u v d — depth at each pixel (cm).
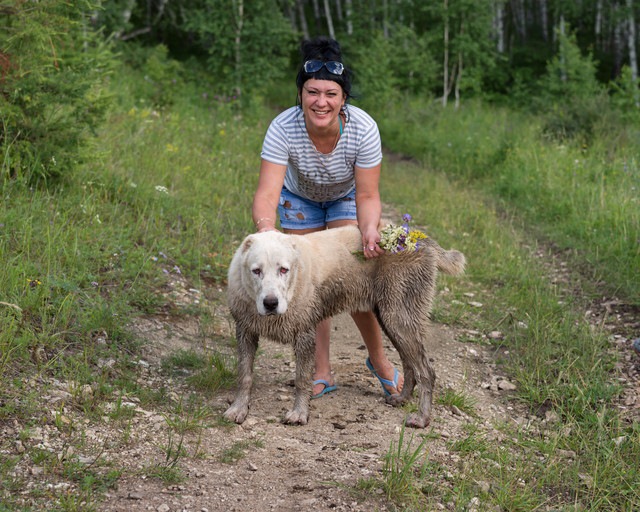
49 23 598
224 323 532
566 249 799
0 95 585
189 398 402
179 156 938
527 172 1103
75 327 431
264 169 399
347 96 386
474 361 518
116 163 772
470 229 891
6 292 428
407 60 2170
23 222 519
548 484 344
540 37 2988
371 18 2620
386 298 408
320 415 407
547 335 545
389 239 394
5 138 582
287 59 1688
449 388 458
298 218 439
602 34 2770
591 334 541
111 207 643
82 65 679
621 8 2261
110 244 560
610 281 664
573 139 1298
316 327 423
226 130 1266
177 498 293
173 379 424
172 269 589
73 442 325
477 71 2183
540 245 832
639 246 708
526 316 601
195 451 335
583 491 338
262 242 362
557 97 1953
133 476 306
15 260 467
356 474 325
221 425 372
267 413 403
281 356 504
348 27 2677
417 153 1590
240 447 348
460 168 1315
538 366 491
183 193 794
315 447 358
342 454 349
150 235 620
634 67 2228
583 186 966
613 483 344
